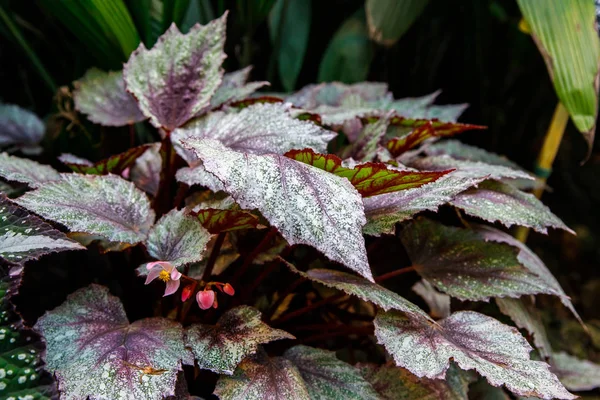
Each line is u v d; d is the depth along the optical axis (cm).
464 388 102
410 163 111
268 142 99
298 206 90
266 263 109
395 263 120
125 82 107
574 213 183
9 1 130
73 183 99
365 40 141
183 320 102
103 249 101
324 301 106
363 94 129
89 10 116
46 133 127
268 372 96
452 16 158
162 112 107
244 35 135
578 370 124
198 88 108
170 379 91
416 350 95
